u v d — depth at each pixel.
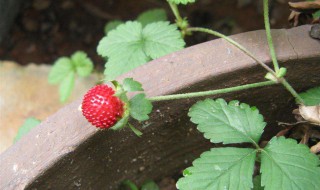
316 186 0.18
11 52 0.39
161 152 0.23
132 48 0.23
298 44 0.20
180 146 0.23
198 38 0.36
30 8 0.40
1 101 0.32
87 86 0.33
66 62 0.31
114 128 0.19
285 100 0.22
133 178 0.24
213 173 0.18
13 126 0.31
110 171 0.22
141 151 0.23
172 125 0.22
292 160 0.19
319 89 0.21
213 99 0.21
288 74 0.21
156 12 0.32
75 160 0.20
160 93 0.20
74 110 0.20
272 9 0.35
